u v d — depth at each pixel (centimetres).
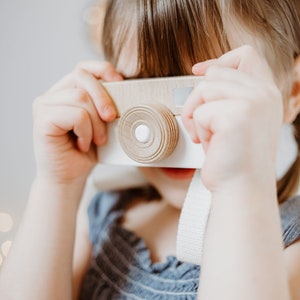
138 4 44
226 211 33
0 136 80
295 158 56
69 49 73
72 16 72
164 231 56
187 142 38
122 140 39
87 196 68
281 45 47
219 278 33
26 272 47
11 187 80
